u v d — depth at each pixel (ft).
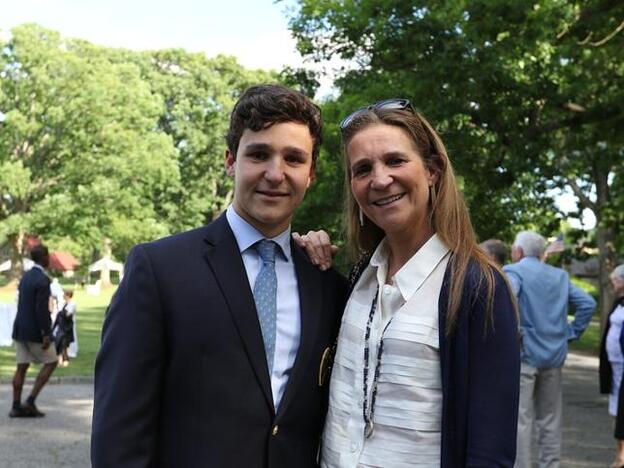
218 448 7.42
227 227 8.23
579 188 69.36
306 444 8.00
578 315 21.34
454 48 34.42
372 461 7.55
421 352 7.48
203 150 162.40
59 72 123.13
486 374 7.16
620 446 22.31
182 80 160.86
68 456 24.52
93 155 126.93
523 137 38.65
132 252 7.98
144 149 128.67
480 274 7.39
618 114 38.68
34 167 127.34
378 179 7.80
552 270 20.27
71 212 124.67
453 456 7.19
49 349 31.53
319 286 8.45
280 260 8.37
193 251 7.95
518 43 34.22
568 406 35.37
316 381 8.08
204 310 7.64
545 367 19.83
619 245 67.00
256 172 8.00
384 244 8.36
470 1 33.65
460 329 7.28
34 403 32.89
